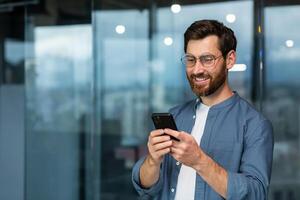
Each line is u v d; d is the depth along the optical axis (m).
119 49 4.29
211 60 1.47
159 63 4.36
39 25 4.09
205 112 1.62
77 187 4.36
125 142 4.54
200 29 1.48
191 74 1.50
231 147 1.53
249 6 3.70
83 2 4.11
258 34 3.71
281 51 3.70
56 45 4.12
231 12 3.77
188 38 1.50
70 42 4.14
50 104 4.18
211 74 1.48
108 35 4.23
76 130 4.30
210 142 1.56
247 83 3.81
